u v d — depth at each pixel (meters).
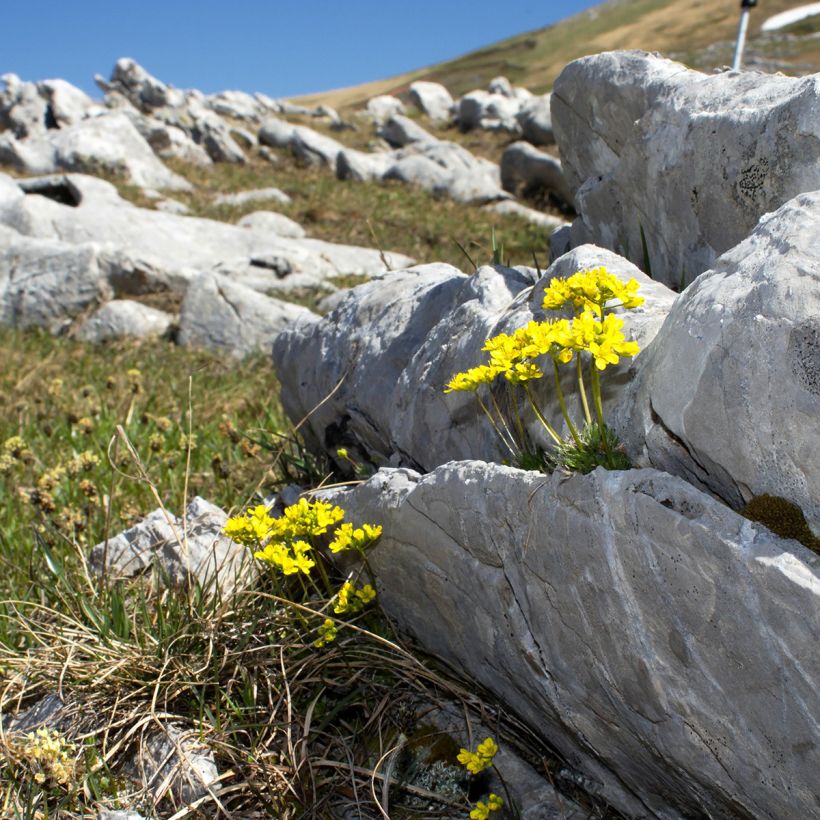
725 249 2.74
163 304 11.36
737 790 1.86
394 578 2.83
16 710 3.03
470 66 70.62
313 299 11.91
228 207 18.72
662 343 1.97
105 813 2.54
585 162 3.66
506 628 2.36
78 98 26.55
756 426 1.69
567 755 2.47
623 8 71.06
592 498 1.95
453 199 20.58
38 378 8.27
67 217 13.38
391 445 3.58
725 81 2.82
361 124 34.81
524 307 2.77
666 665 1.87
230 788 2.55
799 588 1.57
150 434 5.91
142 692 2.94
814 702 1.61
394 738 2.72
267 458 5.02
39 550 3.75
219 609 3.19
